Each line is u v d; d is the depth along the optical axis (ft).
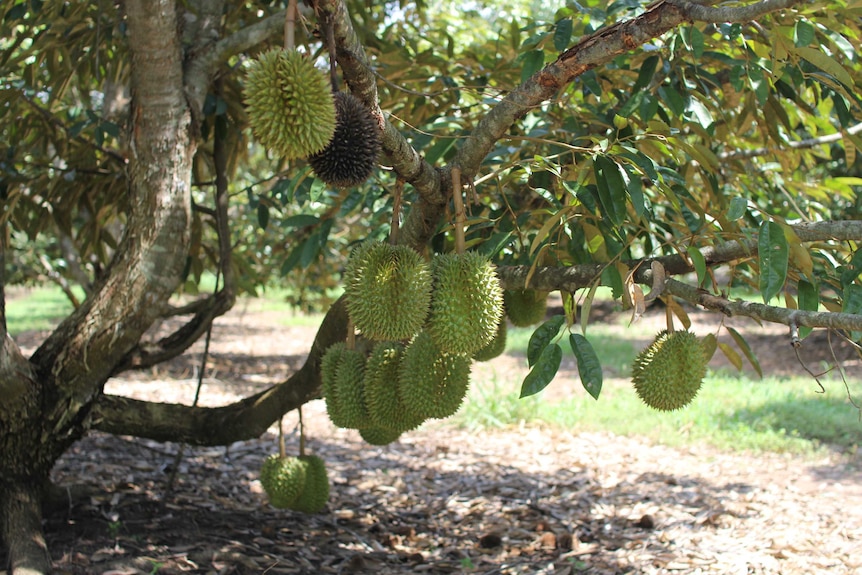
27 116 13.39
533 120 10.89
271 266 24.32
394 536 13.29
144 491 13.70
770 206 12.07
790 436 19.63
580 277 7.13
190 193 10.21
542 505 15.21
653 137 7.35
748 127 10.43
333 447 19.15
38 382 9.84
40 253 29.14
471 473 17.34
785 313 5.40
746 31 8.80
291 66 4.87
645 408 22.63
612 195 6.73
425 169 6.57
